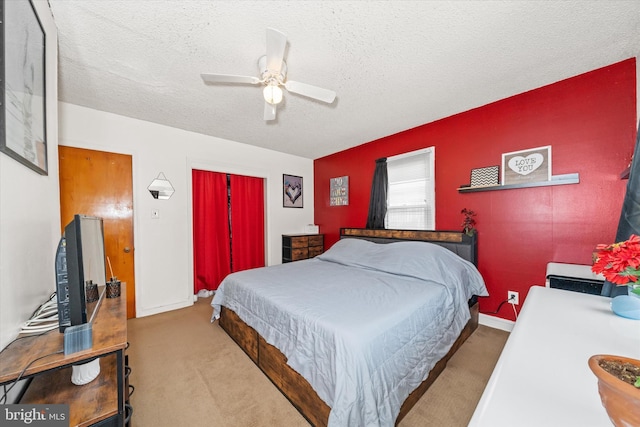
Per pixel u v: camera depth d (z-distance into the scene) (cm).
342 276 227
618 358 55
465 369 179
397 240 311
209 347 215
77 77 202
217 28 150
